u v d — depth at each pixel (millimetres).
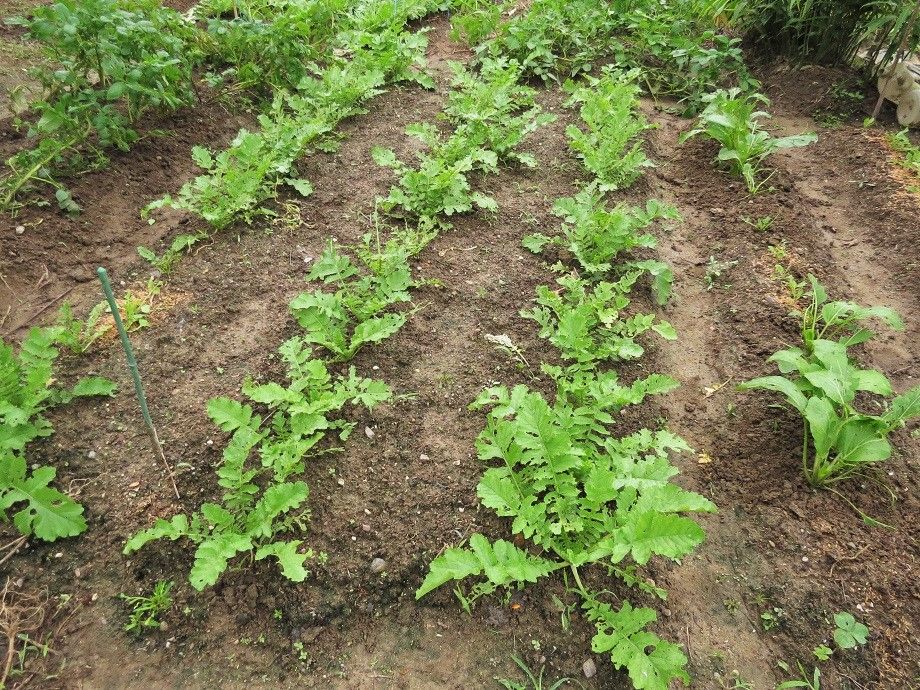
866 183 4547
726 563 2564
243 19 5199
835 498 2768
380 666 2230
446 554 2215
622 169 4379
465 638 2305
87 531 2477
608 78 5188
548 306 3471
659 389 2789
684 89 5637
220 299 3453
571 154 4750
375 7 5793
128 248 3744
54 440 2738
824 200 4551
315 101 4785
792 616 2398
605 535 2428
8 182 3742
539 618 2350
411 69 5660
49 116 3844
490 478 2463
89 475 2637
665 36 5848
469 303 3539
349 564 2445
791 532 2641
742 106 4688
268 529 2348
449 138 4680
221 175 3898
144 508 2543
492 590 2377
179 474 2650
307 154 4473
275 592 2357
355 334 3057
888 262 4039
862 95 5387
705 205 4461
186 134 4520
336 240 3861
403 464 2783
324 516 2574
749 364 3357
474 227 4043
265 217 3973
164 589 2320
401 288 3342
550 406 3045
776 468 2883
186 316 3348
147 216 3936
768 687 2232
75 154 4098
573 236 3734
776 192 4469
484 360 3248
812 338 3225
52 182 3781
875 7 5230
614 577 2465
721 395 3232
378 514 2605
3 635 2209
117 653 2205
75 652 2199
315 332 3047
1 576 2352
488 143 4660
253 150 3854
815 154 4965
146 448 2740
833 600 2434
